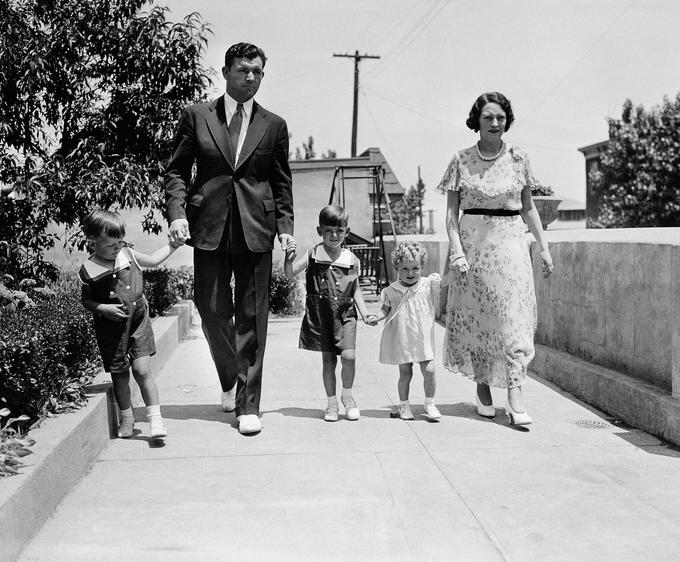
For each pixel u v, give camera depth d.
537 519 3.29
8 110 8.45
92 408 4.12
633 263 5.08
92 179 8.18
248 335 4.78
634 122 28.50
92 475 3.88
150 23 8.55
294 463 4.07
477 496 3.57
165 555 2.94
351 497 3.56
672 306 4.45
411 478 3.82
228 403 5.25
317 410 5.31
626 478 3.80
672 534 3.12
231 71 4.69
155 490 3.66
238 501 3.51
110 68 8.90
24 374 3.79
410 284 4.91
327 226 4.85
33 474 3.10
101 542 3.05
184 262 14.44
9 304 5.43
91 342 5.21
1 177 8.72
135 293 4.42
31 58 8.11
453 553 2.96
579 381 5.60
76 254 13.29
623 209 28.22
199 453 4.26
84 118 8.96
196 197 4.80
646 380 4.93
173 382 6.37
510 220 5.00
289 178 5.01
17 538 2.89
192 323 10.40
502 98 4.93
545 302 6.67
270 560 2.90
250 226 4.71
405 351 4.88
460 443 4.45
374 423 4.93
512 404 4.86
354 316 5.02
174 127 8.83
